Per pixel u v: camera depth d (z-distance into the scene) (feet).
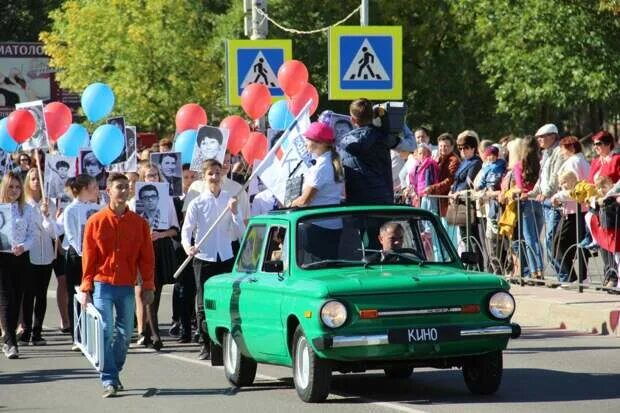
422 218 84.79
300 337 79.82
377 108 95.20
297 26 287.07
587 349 101.14
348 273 80.12
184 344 114.73
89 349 93.61
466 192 134.21
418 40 293.84
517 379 87.51
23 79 390.21
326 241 82.53
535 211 127.95
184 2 292.40
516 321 120.37
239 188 113.70
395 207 84.69
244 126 130.31
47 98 391.65
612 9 206.18
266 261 84.84
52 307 147.84
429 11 292.20
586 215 119.75
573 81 223.92
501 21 230.27
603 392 80.89
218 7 295.89
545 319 116.98
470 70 289.33
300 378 80.18
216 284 91.66
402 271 80.38
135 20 295.28
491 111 293.02
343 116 111.55
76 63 306.35
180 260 114.83
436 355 77.20
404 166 148.66
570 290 124.77
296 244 82.12
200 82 291.38
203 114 142.10
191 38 292.81
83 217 110.52
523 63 228.22
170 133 298.56
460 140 136.67
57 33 327.26
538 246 128.06
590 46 224.33
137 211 114.42
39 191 120.67
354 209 84.02
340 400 80.64
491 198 131.95
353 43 135.74
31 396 88.48
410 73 295.89
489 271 134.10
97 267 87.30
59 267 124.57
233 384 89.81
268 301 82.53
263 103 133.90
